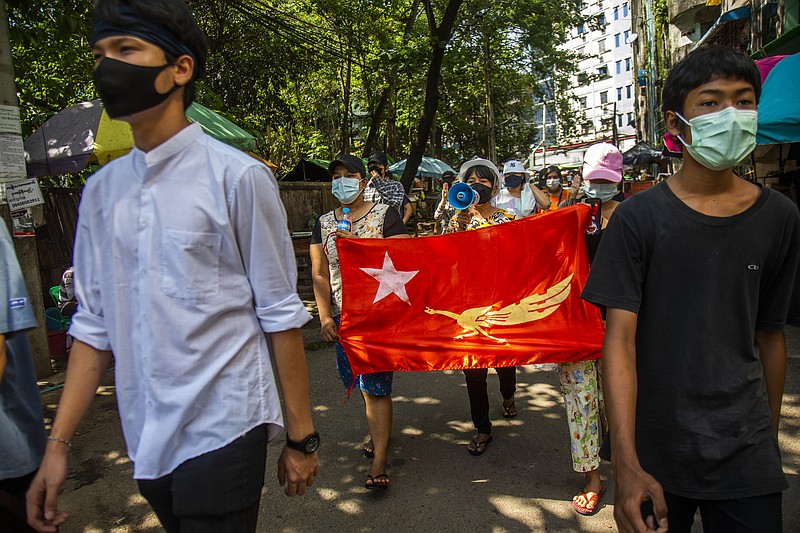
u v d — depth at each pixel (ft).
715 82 5.26
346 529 9.73
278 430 5.52
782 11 31.09
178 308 4.94
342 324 11.32
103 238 5.23
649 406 5.62
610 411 5.28
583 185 11.28
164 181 5.01
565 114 131.23
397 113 78.95
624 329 5.43
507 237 11.25
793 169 29.68
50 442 5.30
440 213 22.66
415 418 14.11
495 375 16.83
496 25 55.16
